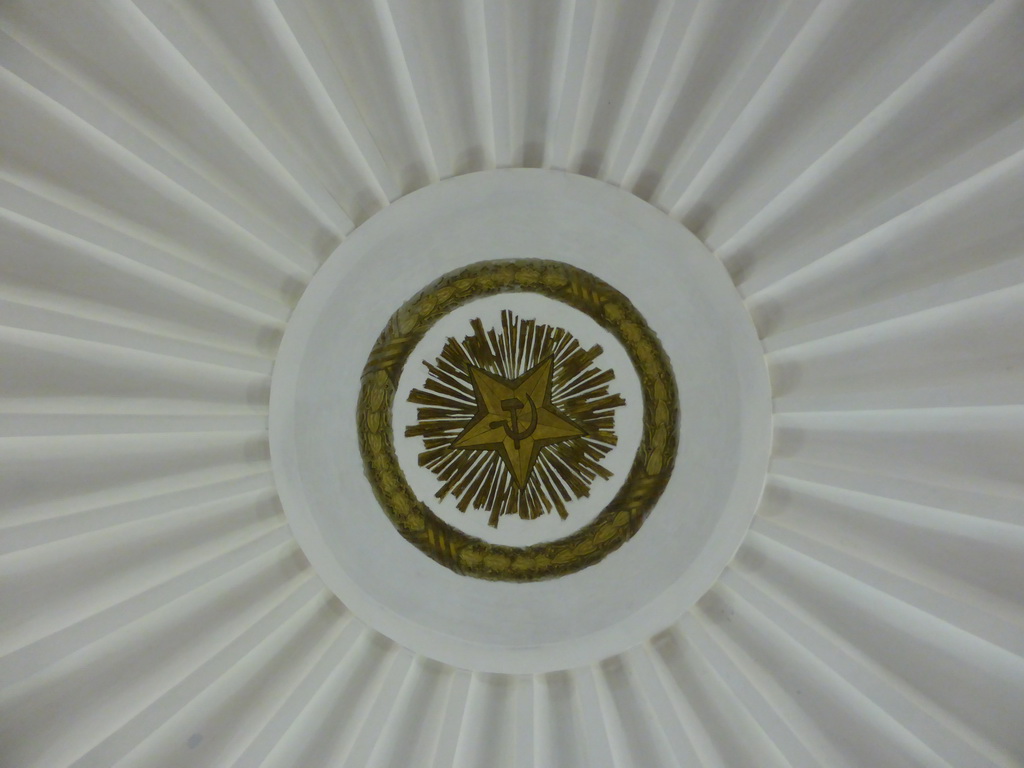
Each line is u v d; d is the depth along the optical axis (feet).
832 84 16.84
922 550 18.93
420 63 17.13
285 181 18.35
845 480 19.07
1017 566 17.90
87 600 18.26
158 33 15.38
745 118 17.65
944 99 16.12
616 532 20.75
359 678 20.71
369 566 20.49
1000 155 15.75
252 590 20.18
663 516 20.62
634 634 20.51
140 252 17.20
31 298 17.08
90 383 18.02
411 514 20.81
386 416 20.45
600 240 19.81
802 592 20.21
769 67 16.47
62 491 17.97
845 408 18.75
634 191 19.45
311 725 20.21
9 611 17.47
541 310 20.42
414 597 20.74
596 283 20.29
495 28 16.70
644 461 20.61
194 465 19.39
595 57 17.46
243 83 16.99
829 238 18.15
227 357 19.15
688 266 19.45
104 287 17.66
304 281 19.80
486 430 20.49
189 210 17.80
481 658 20.52
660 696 20.24
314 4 16.25
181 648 19.26
